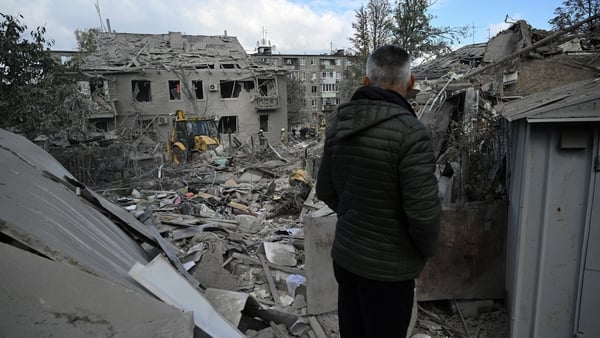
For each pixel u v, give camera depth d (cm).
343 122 168
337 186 180
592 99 228
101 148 1328
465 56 1495
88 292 154
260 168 1355
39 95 891
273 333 303
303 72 6112
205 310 231
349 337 188
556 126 242
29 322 141
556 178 247
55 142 1277
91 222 293
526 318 268
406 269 166
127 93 2464
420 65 1694
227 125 2838
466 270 333
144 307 158
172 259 371
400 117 155
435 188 153
